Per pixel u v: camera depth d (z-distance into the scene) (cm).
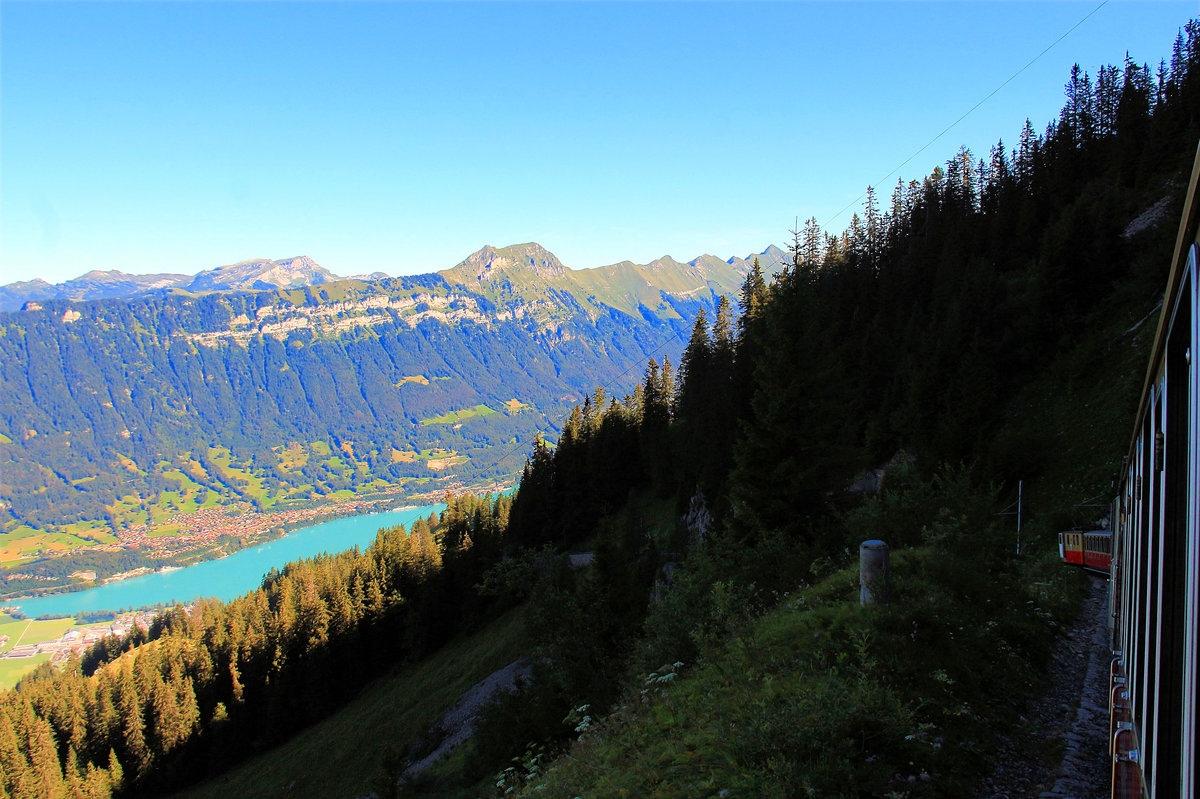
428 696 6081
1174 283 418
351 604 8206
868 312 7619
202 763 7538
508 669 5278
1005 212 7819
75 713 8056
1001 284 5938
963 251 7656
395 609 8344
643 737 1017
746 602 1505
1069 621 1620
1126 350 4347
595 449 8656
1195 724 332
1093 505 3425
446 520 10600
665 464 7481
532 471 9244
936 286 7100
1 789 6975
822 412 2738
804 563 1877
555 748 1684
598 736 1136
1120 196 6219
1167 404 437
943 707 945
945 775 803
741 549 1936
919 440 4719
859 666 1000
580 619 2180
